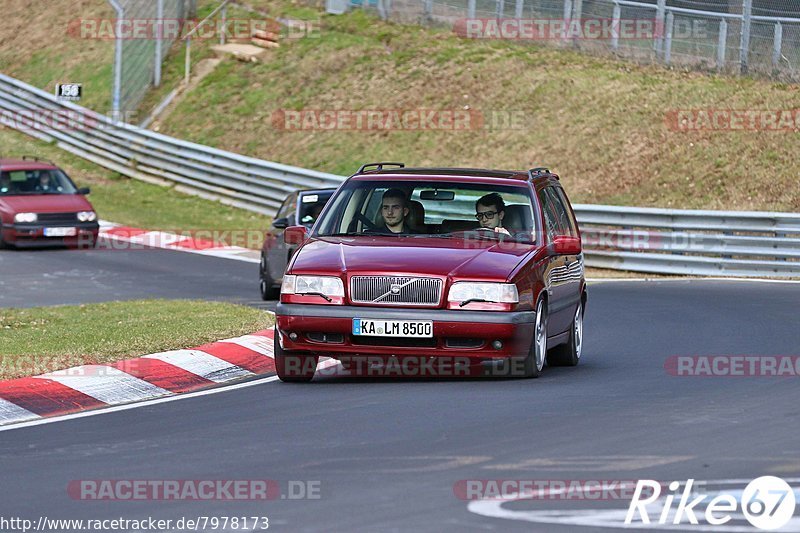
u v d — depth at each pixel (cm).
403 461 2297
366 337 3183
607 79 10225
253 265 7419
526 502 1995
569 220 3962
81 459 2392
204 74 12319
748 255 7181
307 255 3319
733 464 2252
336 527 1869
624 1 10400
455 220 3550
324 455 2367
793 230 7050
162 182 10675
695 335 4434
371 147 10444
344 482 2145
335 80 11550
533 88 10412
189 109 11825
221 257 7762
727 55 9825
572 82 10306
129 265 7212
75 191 8400
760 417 2731
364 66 11638
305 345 3225
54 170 8506
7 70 13488
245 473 2234
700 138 9038
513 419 2698
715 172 8619
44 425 2784
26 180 8350
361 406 2905
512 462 2277
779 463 2261
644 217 7500
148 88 12350
